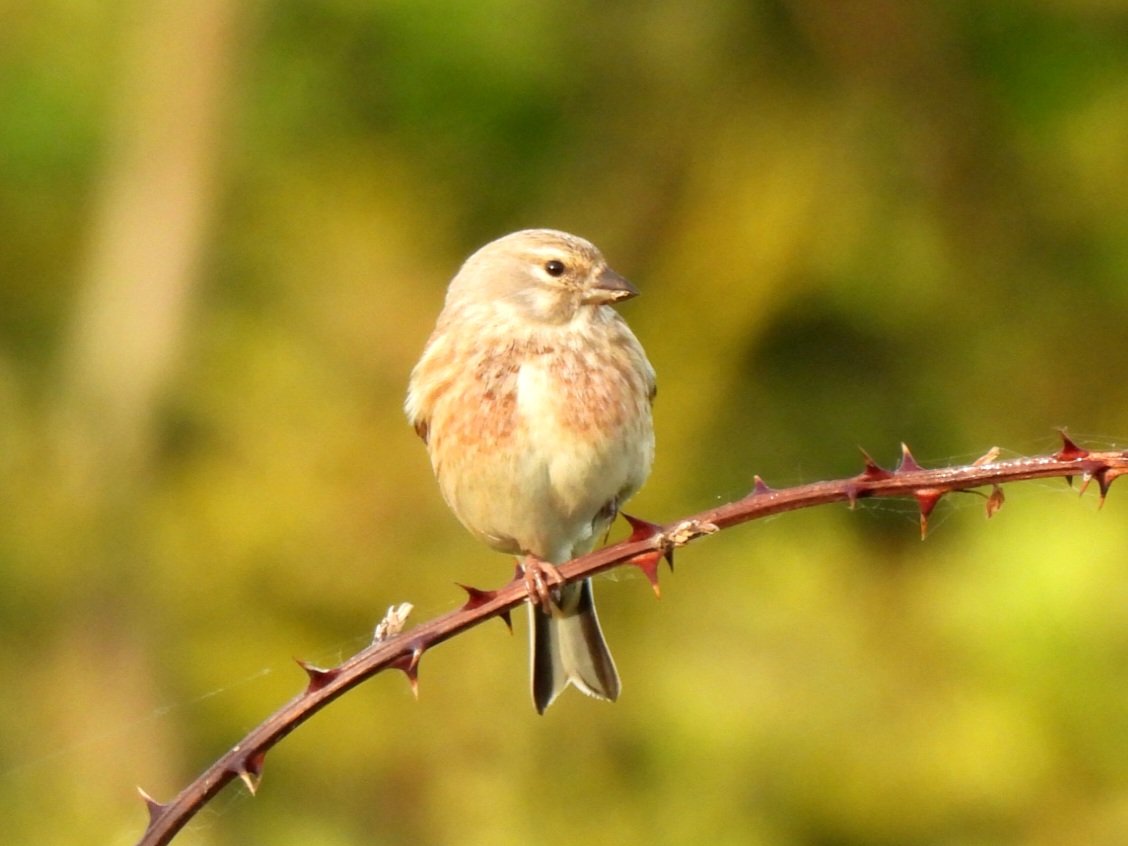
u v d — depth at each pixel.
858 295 13.43
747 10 13.87
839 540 12.57
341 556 12.34
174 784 12.13
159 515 12.87
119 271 13.52
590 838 11.47
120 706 12.32
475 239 13.80
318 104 13.91
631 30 13.87
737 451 13.04
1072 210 13.73
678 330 13.12
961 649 11.83
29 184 13.80
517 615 11.94
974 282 13.65
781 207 13.39
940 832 11.57
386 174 13.72
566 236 7.34
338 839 11.52
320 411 12.84
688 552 12.43
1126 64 13.83
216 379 13.21
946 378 13.53
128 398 13.19
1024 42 13.82
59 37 13.83
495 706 11.79
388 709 11.83
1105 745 11.47
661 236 13.62
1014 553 11.84
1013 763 11.42
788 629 12.12
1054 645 11.57
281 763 11.84
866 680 11.88
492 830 11.45
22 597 12.75
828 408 13.34
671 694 11.85
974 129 13.80
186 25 13.70
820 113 13.75
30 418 13.42
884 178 13.65
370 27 13.62
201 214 13.60
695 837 11.45
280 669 12.27
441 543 12.34
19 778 12.16
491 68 13.65
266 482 12.59
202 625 12.48
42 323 13.84
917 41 13.80
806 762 11.67
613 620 12.21
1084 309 13.69
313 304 13.31
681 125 13.76
